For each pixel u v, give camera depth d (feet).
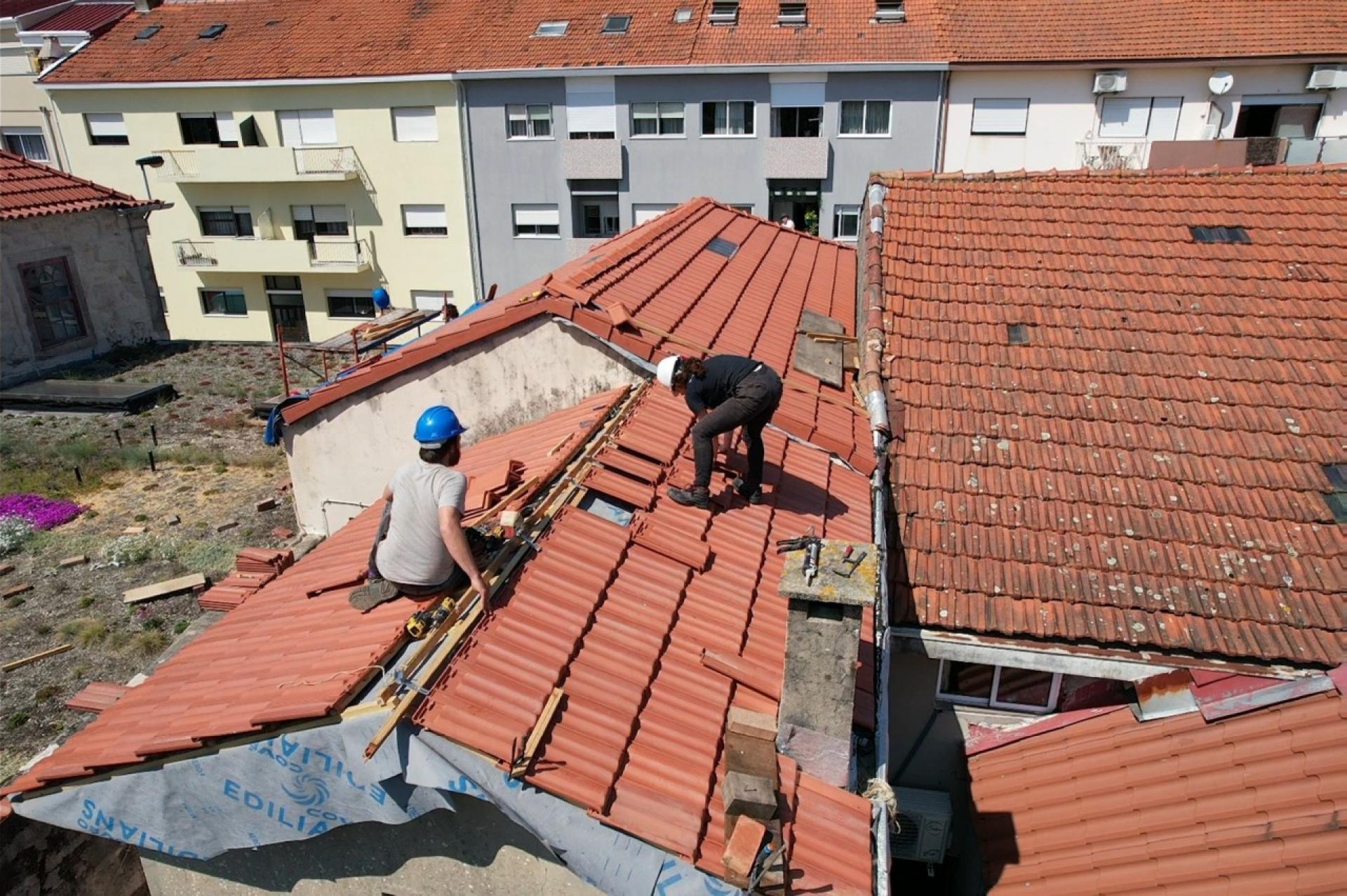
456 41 99.60
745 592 20.81
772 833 14.44
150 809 17.38
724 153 95.09
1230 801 22.76
